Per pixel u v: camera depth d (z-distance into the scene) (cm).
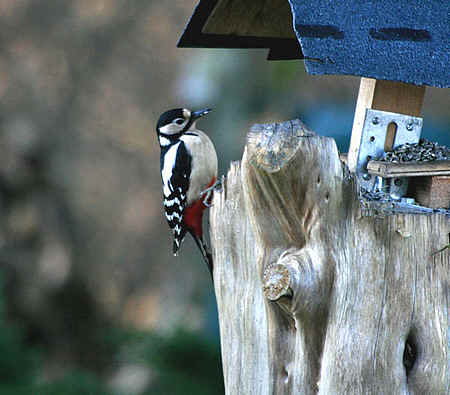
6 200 2091
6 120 2142
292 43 800
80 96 2166
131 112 2131
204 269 1853
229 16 731
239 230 636
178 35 2109
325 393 549
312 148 518
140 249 2062
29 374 1557
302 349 559
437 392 546
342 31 560
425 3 603
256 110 1756
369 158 655
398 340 543
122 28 2162
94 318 2033
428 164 600
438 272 540
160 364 1359
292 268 530
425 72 557
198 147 801
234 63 1764
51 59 2191
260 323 628
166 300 1859
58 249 2077
